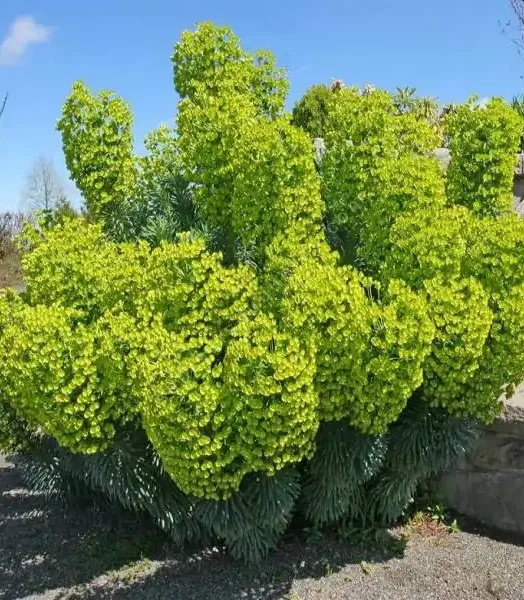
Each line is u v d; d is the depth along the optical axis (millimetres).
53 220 5082
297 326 3504
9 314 4262
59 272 4203
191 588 4172
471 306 3725
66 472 5074
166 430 3480
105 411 3727
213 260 3795
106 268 4188
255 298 3840
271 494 3945
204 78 5812
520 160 7223
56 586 4281
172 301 3795
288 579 4246
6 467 6363
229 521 3963
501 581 4215
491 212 5262
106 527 4988
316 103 9773
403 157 4496
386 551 4570
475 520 4996
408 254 4062
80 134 5586
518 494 4789
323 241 4512
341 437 4168
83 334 3631
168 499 4320
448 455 4336
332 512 4480
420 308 3611
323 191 4938
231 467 3645
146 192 5695
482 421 4504
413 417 4359
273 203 4301
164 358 3477
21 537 4910
